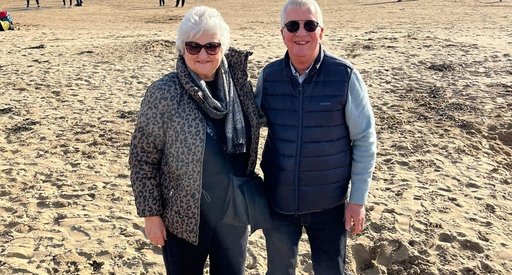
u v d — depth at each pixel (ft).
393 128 24.53
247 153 9.52
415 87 31.09
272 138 9.86
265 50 43.47
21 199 17.90
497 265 14.24
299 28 9.05
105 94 31.58
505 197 18.04
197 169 8.73
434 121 25.39
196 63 8.68
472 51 39.63
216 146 8.94
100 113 27.84
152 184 9.05
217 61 8.80
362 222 9.68
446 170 20.01
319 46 9.36
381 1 94.22
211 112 8.80
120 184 19.19
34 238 15.44
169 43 47.73
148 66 38.83
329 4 91.76
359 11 79.05
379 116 26.21
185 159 8.70
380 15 72.54
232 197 9.27
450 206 17.19
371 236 15.44
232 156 9.29
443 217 16.48
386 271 14.26
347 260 14.38
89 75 36.27
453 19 63.62
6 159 21.65
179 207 8.98
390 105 27.91
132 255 14.61
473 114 26.16
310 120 9.39
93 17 81.30
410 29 54.75
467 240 15.17
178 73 8.76
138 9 93.56
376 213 16.66
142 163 8.98
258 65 37.81
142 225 16.21
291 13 9.09
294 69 9.46
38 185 19.10
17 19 78.74
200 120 8.70
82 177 19.80
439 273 13.87
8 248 14.83
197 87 8.74
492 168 20.39
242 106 9.35
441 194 17.99
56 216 16.78
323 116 9.34
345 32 54.03
